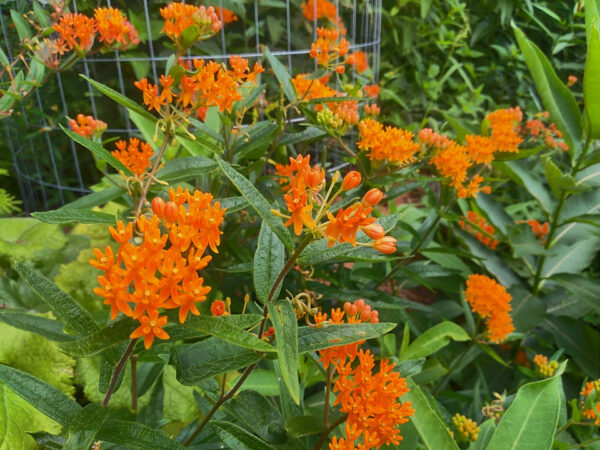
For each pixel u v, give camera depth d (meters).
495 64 1.59
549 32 1.09
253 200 0.24
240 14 0.95
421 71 1.64
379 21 1.43
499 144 0.69
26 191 1.15
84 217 0.36
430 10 1.67
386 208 1.18
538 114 1.06
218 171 0.51
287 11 0.95
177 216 0.23
